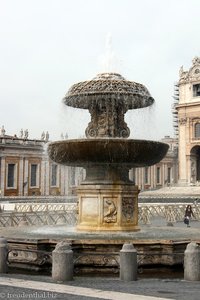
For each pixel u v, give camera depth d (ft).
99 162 46.62
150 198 189.16
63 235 45.11
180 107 304.71
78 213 49.21
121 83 48.06
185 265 36.60
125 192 47.91
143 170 310.04
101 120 50.72
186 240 41.65
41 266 40.34
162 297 29.96
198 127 298.35
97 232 46.85
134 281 35.86
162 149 47.67
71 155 46.11
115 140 44.09
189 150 299.38
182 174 301.22
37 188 251.19
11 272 40.40
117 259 40.01
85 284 34.40
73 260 37.47
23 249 39.63
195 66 299.38
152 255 39.93
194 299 29.45
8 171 238.27
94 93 47.80
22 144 243.81
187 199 181.98
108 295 30.37
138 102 49.55
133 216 48.70
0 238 40.34
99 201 47.50
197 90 300.61
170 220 105.70
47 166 253.03
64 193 243.60
